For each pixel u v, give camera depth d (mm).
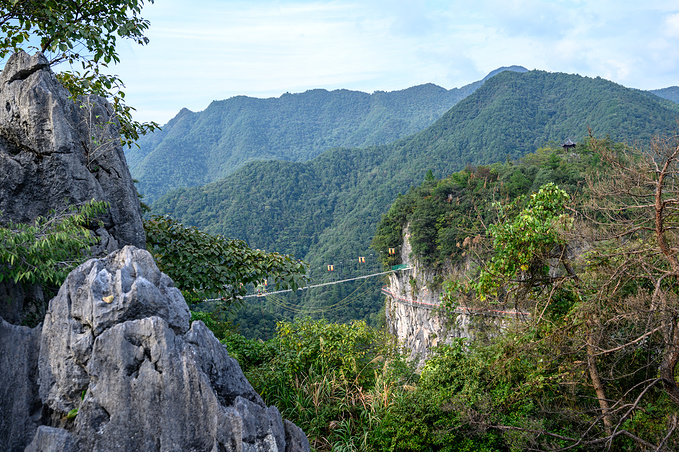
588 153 77750
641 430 9266
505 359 10086
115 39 8969
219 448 4117
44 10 7887
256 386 8703
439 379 10086
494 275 10250
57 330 4375
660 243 8953
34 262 5168
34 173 6520
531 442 8484
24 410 4297
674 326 8633
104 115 7988
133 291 4371
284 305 112750
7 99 6633
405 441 8258
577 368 9797
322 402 8672
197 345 4480
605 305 9500
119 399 4027
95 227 7023
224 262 9992
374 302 114438
